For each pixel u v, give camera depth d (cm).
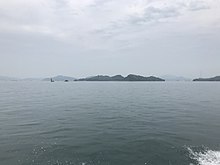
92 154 2248
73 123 3638
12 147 2431
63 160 2105
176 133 3006
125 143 2577
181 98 8325
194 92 12000
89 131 3108
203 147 2452
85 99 7844
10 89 15012
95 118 4088
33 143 2567
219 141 2666
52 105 6050
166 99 7888
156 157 2177
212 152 2308
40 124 3553
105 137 2817
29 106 5831
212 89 15288
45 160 2100
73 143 2573
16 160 2098
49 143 2570
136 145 2511
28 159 2120
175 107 5650
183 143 2580
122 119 3991
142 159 2136
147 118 4094
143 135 2905
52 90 13762
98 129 3228
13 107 5631
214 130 3181
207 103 6644
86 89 14812
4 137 2797
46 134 2945
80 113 4662
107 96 9131
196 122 3738
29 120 3884
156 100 7494
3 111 4922
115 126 3422
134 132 3058
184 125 3500
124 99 7838
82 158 2152
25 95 9700
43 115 4409
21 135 2892
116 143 2578
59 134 2950
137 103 6550
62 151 2323
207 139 2742
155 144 2541
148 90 13588
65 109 5266
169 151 2330
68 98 8231
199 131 3120
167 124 3575
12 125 3472
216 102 6931
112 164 2030
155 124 3575
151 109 5278
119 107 5634
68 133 3002
